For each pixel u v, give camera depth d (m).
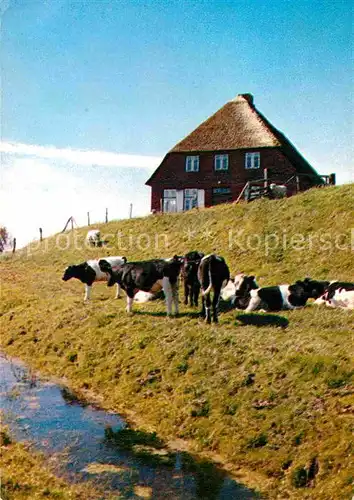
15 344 17.94
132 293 17.05
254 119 42.12
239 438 10.15
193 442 10.57
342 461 8.78
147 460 9.91
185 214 32.22
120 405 12.54
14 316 20.12
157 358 13.47
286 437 9.76
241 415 10.62
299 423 9.88
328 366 10.97
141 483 9.06
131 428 11.31
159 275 16.39
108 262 20.98
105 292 22.36
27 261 32.75
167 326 15.07
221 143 41.53
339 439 9.19
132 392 12.78
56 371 15.21
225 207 30.50
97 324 16.48
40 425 11.45
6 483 8.59
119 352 14.54
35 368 15.72
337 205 24.89
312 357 11.34
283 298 16.44
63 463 9.71
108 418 11.88
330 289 16.41
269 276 20.66
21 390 13.71
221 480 9.20
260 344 12.78
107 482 9.05
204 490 8.84
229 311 16.66
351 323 14.02
